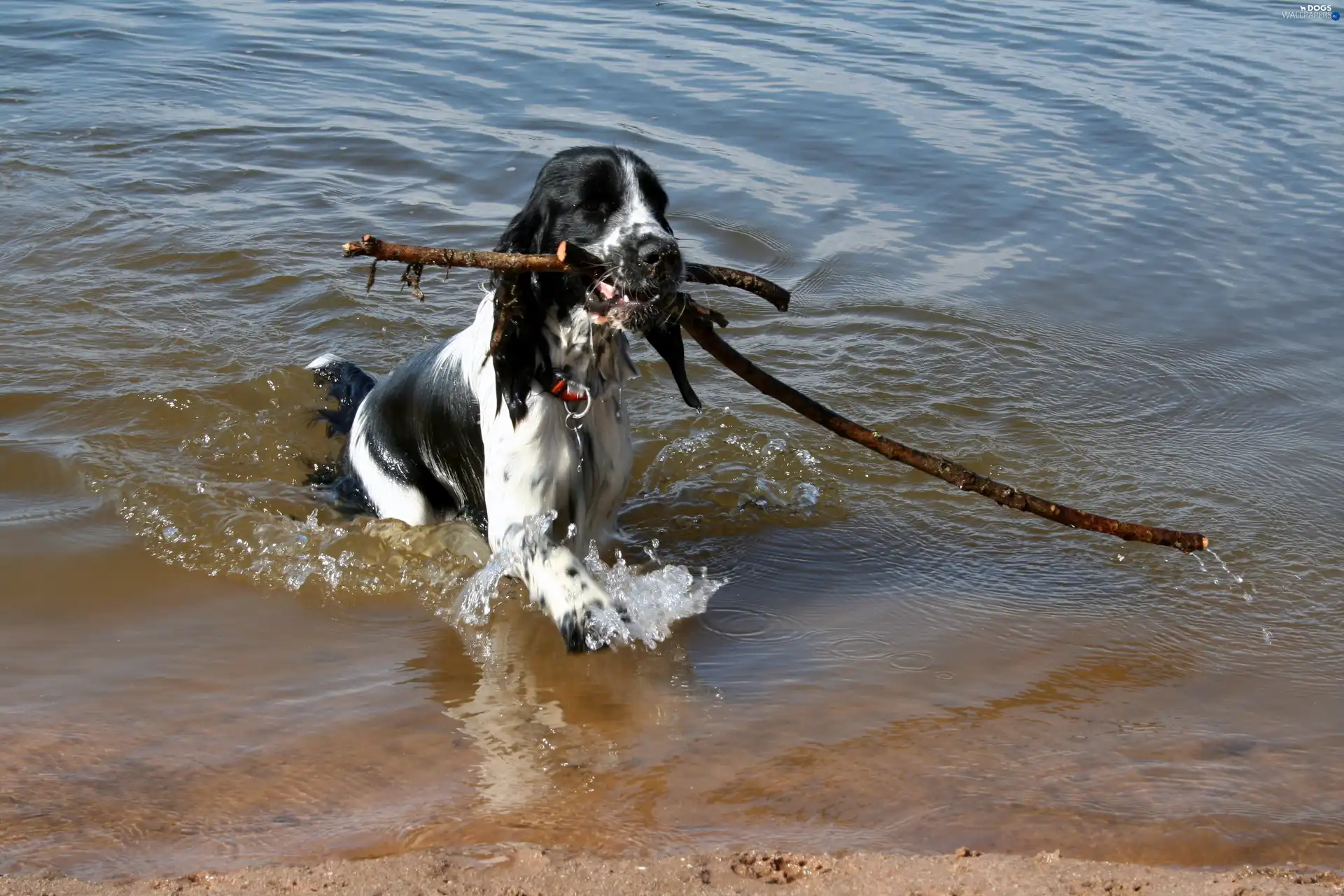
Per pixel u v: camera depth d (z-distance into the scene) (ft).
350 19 58.13
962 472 19.72
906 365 31.71
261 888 13.69
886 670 20.07
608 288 19.72
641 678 19.81
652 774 16.98
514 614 21.77
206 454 26.84
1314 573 23.16
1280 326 34.06
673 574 22.41
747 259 36.99
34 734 17.61
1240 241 38.73
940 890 13.71
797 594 22.66
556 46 54.44
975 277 36.42
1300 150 45.03
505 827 15.51
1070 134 46.16
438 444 24.02
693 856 14.46
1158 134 46.26
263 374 29.25
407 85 49.65
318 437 27.81
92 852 14.82
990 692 19.40
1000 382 31.07
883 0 62.90
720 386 30.76
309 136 44.52
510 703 18.98
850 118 46.91
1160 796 16.46
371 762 17.21
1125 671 20.10
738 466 27.22
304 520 24.67
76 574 22.31
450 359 23.79
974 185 41.96
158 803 15.99
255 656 20.18
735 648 20.77
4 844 14.96
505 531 21.62
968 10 61.46
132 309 32.76
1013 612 21.97
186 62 51.78
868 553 24.17
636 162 20.44
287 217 38.40
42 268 34.73
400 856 14.40
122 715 18.26
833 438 28.48
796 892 13.70
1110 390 30.83
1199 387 30.94
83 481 25.22
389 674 19.76
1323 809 16.19
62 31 54.85
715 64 52.37
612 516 23.47
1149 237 38.91
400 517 25.04
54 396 28.32
